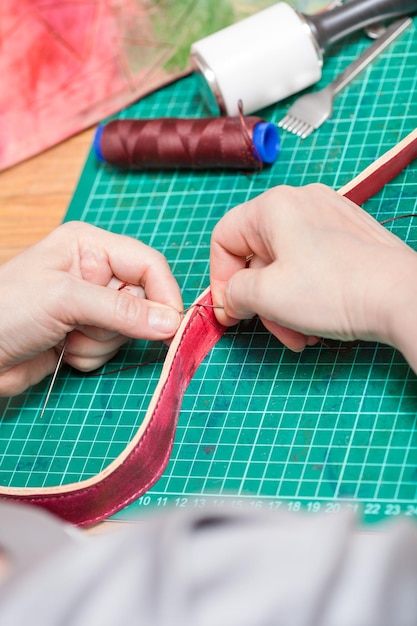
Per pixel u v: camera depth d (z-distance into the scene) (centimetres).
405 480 82
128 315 93
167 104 129
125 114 131
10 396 103
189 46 131
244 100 117
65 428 101
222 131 114
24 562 47
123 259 99
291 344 90
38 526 51
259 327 100
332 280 79
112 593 41
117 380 103
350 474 84
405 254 78
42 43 131
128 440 98
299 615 40
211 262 95
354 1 120
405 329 74
